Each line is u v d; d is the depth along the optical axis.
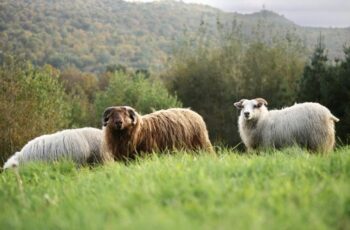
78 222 4.47
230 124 44.06
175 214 4.34
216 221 4.17
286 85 38.31
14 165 7.55
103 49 119.12
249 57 46.62
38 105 29.09
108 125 10.46
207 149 11.45
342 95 27.05
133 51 121.50
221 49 49.34
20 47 98.38
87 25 135.12
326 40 90.88
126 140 10.48
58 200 5.78
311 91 28.98
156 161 7.44
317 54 30.09
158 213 4.37
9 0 123.31
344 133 26.12
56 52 106.25
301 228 4.02
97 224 4.30
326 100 27.22
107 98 45.75
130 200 4.93
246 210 4.30
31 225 4.66
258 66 45.72
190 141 11.22
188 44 50.62
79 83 78.75
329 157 6.70
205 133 11.62
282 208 4.39
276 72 45.44
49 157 11.67
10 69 29.55
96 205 5.09
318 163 6.17
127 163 9.80
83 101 59.50
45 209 5.44
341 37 93.19
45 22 123.56
